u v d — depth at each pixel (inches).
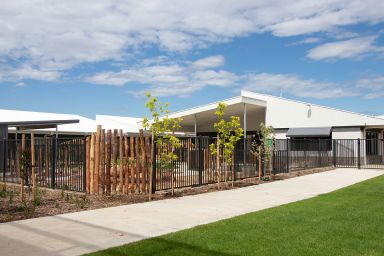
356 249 237.8
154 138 503.2
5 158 625.0
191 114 1121.4
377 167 1077.1
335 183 655.8
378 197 474.9
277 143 944.9
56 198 452.1
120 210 379.9
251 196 490.3
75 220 329.1
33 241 259.4
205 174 601.6
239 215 352.5
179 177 554.9
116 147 485.4
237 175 685.3
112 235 276.2
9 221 325.7
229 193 519.5
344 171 941.2
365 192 525.3
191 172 575.2
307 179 726.5
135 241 258.1
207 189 554.6
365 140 1147.9
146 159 500.1
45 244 252.1
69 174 523.8
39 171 565.9
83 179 502.3
